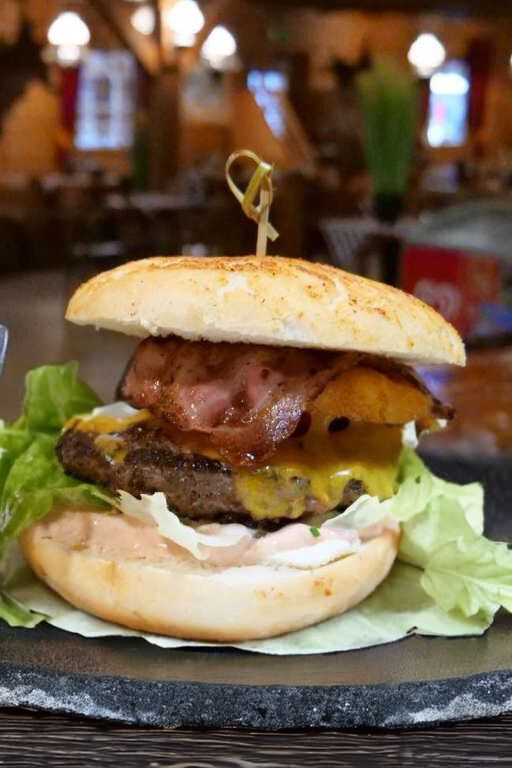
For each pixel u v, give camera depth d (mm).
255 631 346
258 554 349
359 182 1988
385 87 1117
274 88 2775
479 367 718
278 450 361
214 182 2043
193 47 2514
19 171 2670
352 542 360
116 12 2383
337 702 321
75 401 430
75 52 2541
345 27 2748
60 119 2730
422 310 366
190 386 357
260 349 359
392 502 368
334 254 1283
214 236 1969
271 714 320
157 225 1893
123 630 355
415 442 404
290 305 337
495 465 524
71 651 343
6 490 373
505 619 379
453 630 366
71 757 304
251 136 2812
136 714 321
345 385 360
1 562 396
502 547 384
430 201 1857
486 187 1984
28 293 1763
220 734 319
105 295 353
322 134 2604
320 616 355
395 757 309
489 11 1714
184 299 339
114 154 2816
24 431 410
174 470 354
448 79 2893
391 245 1060
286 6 1744
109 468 363
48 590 380
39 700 326
